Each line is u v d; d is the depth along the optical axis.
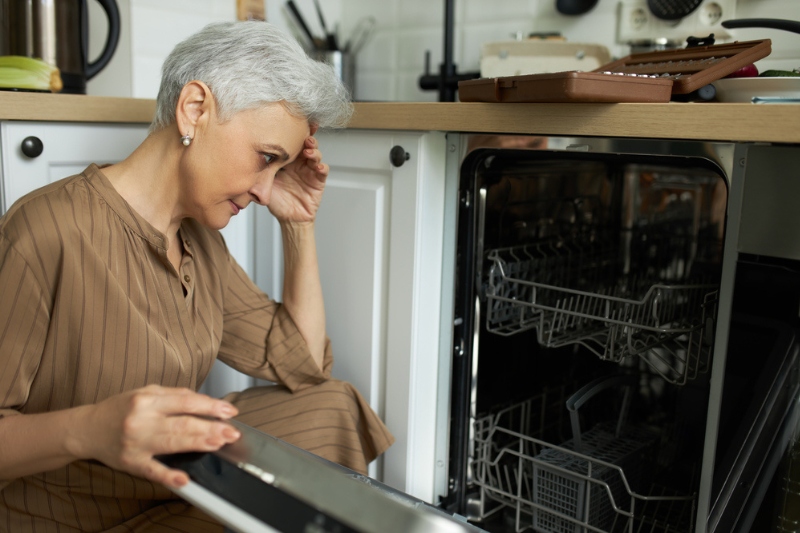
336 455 1.29
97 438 0.75
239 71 0.93
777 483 1.11
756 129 0.92
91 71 1.65
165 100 0.98
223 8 2.00
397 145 1.33
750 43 1.17
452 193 1.32
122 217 0.98
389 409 1.41
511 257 1.46
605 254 1.74
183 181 0.99
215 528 1.05
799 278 1.01
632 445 1.43
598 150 1.11
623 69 1.30
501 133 1.16
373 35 2.17
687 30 1.59
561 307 1.51
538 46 1.68
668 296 1.40
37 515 1.01
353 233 1.44
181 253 1.11
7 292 0.90
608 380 1.41
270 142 0.97
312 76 0.98
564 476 1.27
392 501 0.62
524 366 1.54
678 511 1.36
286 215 1.29
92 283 0.95
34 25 1.51
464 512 1.44
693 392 1.46
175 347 1.05
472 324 1.38
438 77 1.83
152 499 1.09
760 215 0.96
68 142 1.38
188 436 0.71
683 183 1.64
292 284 1.33
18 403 0.93
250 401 1.33
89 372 0.97
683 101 1.13
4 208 1.32
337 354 1.50
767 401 1.07
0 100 1.25
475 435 1.43
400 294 1.36
